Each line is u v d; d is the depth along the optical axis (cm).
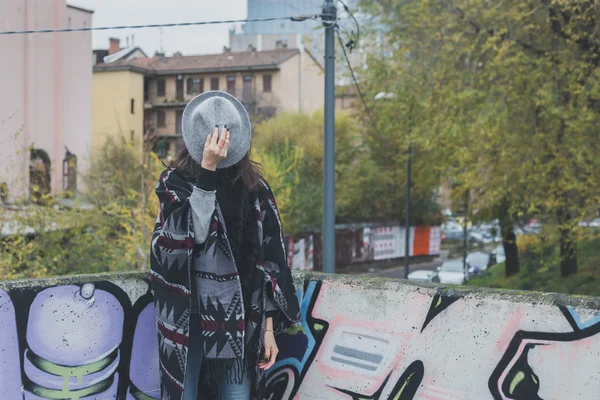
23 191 1402
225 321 238
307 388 278
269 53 5438
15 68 2745
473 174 1456
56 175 2902
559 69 1257
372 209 4162
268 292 248
